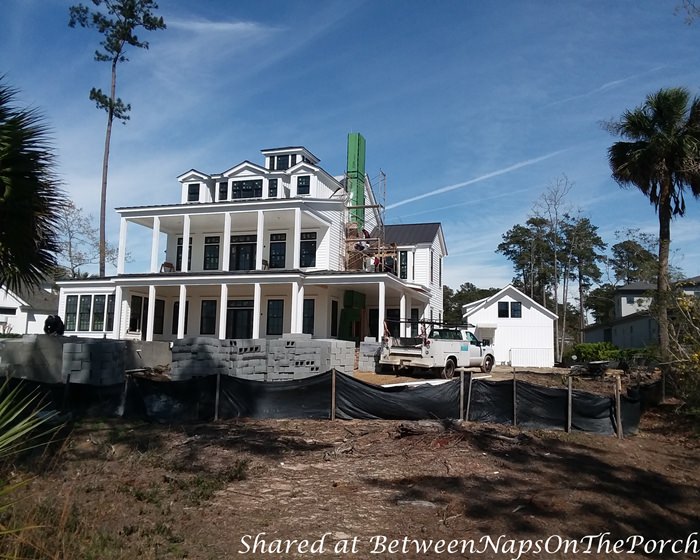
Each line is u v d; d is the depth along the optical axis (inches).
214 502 270.1
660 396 595.5
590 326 2054.6
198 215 1092.5
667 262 706.2
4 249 343.9
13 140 330.6
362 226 1293.1
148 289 1189.7
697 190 791.7
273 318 1157.1
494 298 1411.2
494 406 489.1
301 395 487.2
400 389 497.7
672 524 285.4
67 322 1205.1
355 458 362.6
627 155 823.1
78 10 1305.4
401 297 1120.2
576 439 450.0
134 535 222.4
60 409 463.2
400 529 245.9
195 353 615.5
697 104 760.3
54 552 189.0
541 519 270.7
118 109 1373.0
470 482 321.1
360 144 1333.7
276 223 1148.5
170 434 414.9
